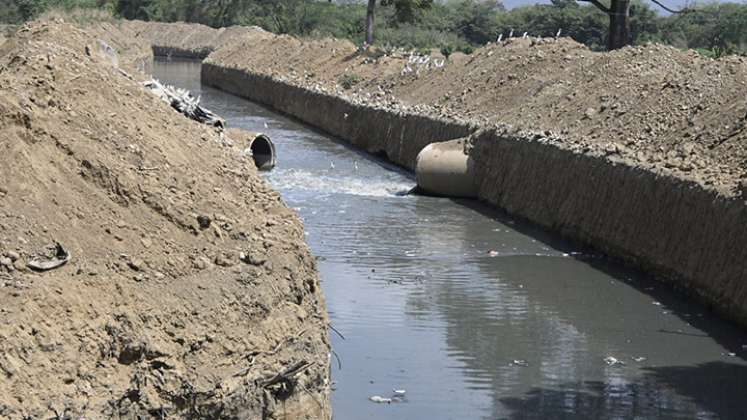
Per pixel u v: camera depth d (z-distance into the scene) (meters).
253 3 92.56
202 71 62.66
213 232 12.02
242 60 59.50
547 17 68.12
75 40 19.45
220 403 9.77
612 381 15.04
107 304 9.81
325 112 41.06
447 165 27.78
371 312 17.64
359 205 26.38
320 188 28.39
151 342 9.70
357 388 14.29
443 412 13.61
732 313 17.69
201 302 10.57
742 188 18.25
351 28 84.62
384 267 20.47
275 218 13.60
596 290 19.47
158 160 12.78
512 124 28.97
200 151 14.24
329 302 18.06
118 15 89.62
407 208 26.34
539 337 16.77
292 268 12.04
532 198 25.14
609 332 17.16
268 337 10.85
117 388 9.15
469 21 75.06
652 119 25.38
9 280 9.39
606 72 29.91
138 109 13.96
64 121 12.12
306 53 55.03
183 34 88.19
